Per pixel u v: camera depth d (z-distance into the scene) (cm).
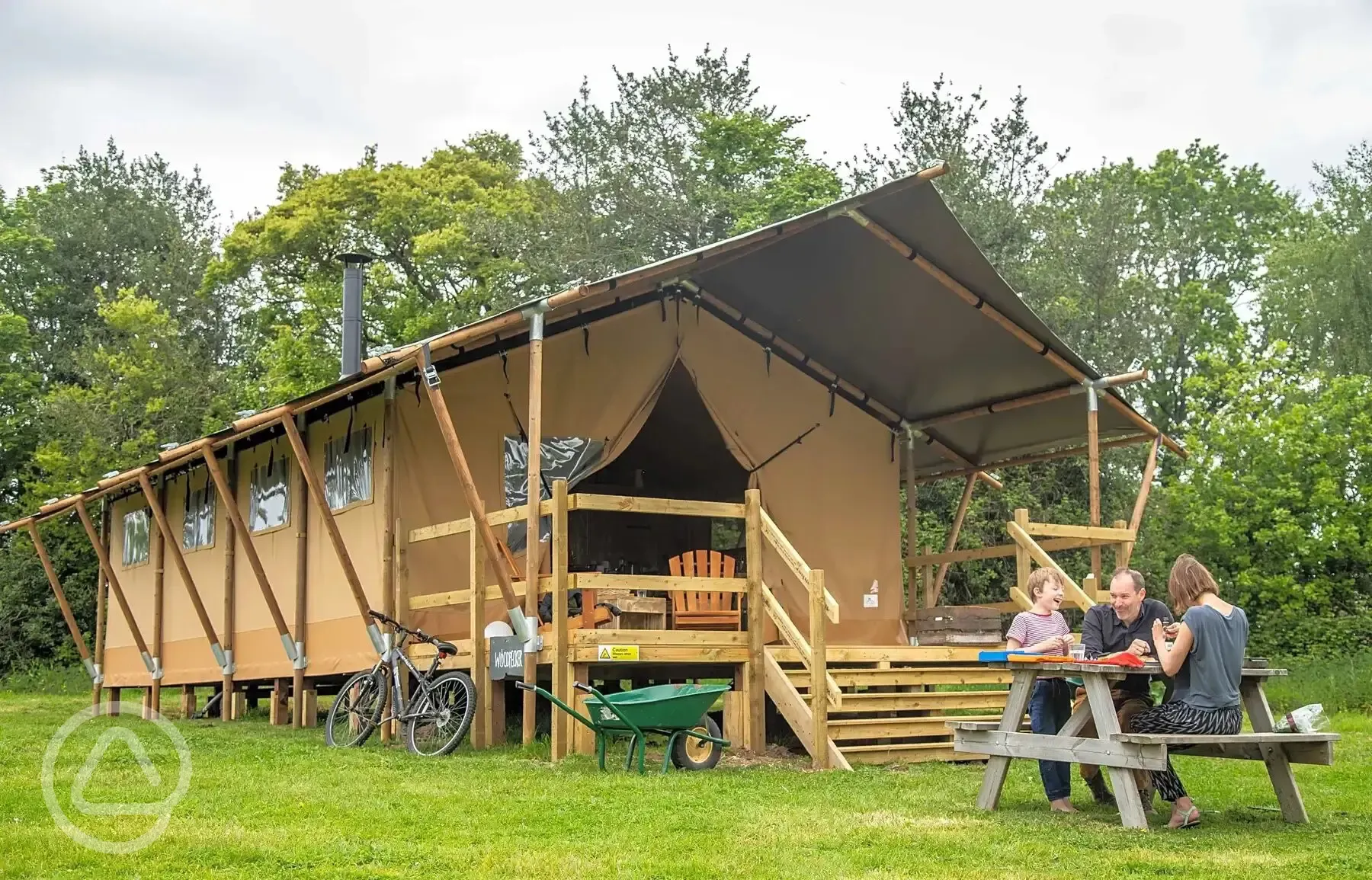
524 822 630
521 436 1230
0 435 3177
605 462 1246
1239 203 3231
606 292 1028
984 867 517
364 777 802
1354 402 2234
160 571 1762
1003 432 1502
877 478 1471
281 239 3259
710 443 1464
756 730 964
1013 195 2600
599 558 1506
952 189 2528
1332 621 2080
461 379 1205
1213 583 650
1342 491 2219
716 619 1098
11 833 583
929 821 634
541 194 3003
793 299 1301
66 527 2884
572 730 936
